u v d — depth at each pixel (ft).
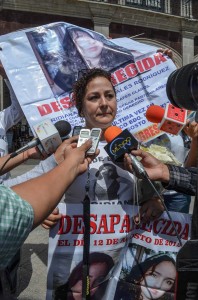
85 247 5.86
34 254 12.74
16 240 3.33
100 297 6.10
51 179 3.99
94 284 6.08
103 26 42.91
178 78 4.23
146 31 45.70
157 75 9.41
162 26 46.37
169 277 6.25
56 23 9.58
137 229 6.30
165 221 6.34
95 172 6.17
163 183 5.89
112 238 6.16
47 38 9.41
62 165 4.31
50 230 6.12
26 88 9.00
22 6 39.22
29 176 6.35
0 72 9.64
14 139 39.01
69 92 9.07
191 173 5.94
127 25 44.60
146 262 6.25
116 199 6.20
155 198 6.22
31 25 39.91
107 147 5.74
